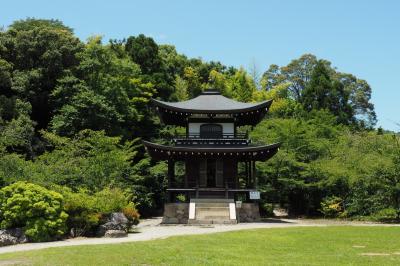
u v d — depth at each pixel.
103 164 38.22
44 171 30.75
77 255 15.89
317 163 43.44
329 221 35.97
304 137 47.47
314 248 18.70
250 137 48.78
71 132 46.69
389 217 36.50
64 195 25.17
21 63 52.59
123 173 42.22
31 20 66.25
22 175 28.33
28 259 15.09
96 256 15.69
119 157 40.09
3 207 22.48
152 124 58.53
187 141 37.09
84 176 34.50
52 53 50.94
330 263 14.84
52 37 52.72
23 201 22.38
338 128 59.91
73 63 53.50
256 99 67.75
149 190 49.78
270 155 36.50
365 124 86.19
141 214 48.50
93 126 48.56
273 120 52.75
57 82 51.94
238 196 43.38
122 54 66.25
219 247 18.64
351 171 38.81
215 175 37.78
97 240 22.14
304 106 75.56
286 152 44.97
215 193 37.03
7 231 21.77
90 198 25.81
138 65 62.50
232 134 38.38
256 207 35.03
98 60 52.91
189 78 72.38
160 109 37.06
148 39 68.25
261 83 75.44
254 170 36.75
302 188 43.00
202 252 17.08
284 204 49.88
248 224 31.77
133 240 21.69
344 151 44.12
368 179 35.84
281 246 19.22
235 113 37.38
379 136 44.94
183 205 34.75
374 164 35.59
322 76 76.94
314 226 28.92
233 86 70.62
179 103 38.88
